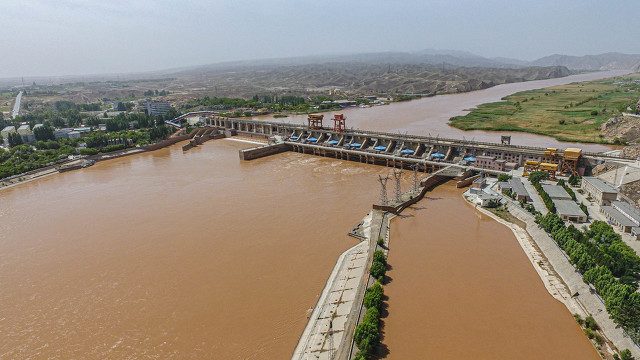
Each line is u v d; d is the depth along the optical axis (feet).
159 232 396.98
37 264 344.90
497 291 277.03
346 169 619.67
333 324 246.88
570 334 234.17
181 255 347.36
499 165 517.96
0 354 240.32
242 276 309.63
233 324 255.91
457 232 370.94
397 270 307.17
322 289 287.89
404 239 359.46
